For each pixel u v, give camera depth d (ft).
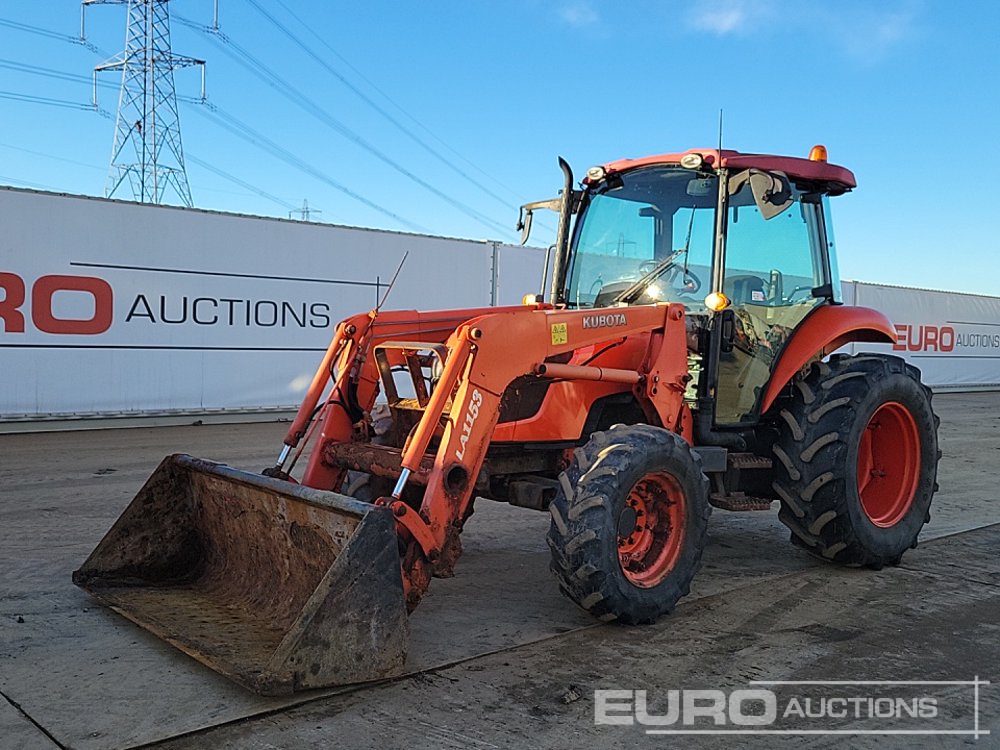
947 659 11.90
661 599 12.87
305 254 37.76
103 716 9.53
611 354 14.37
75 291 32.24
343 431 14.15
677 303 15.19
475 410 12.13
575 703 10.20
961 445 36.47
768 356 16.08
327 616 9.93
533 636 12.46
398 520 11.10
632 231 16.43
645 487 13.21
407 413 14.06
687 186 15.64
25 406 31.55
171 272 34.37
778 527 20.34
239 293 36.14
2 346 30.94
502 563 16.49
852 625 13.24
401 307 40.60
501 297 44.06
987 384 71.77
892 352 62.90
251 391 36.73
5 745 8.83
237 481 12.45
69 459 26.78
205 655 10.59
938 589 15.26
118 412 33.50
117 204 32.96
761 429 16.87
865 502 17.46
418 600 11.40
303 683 9.73
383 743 9.04
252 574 12.96
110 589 13.28
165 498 14.02
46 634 12.07
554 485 13.87
